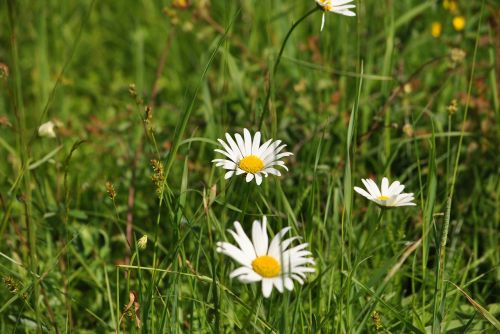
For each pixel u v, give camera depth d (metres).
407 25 4.67
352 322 2.36
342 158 3.61
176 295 2.35
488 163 3.67
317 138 3.63
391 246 3.01
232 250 2.03
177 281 2.43
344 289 2.49
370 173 3.67
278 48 4.38
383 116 3.70
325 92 3.96
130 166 3.78
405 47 4.55
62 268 2.97
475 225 3.17
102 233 3.17
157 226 2.38
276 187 2.98
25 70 5.01
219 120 3.56
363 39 4.41
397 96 3.79
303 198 3.09
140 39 5.07
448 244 3.27
